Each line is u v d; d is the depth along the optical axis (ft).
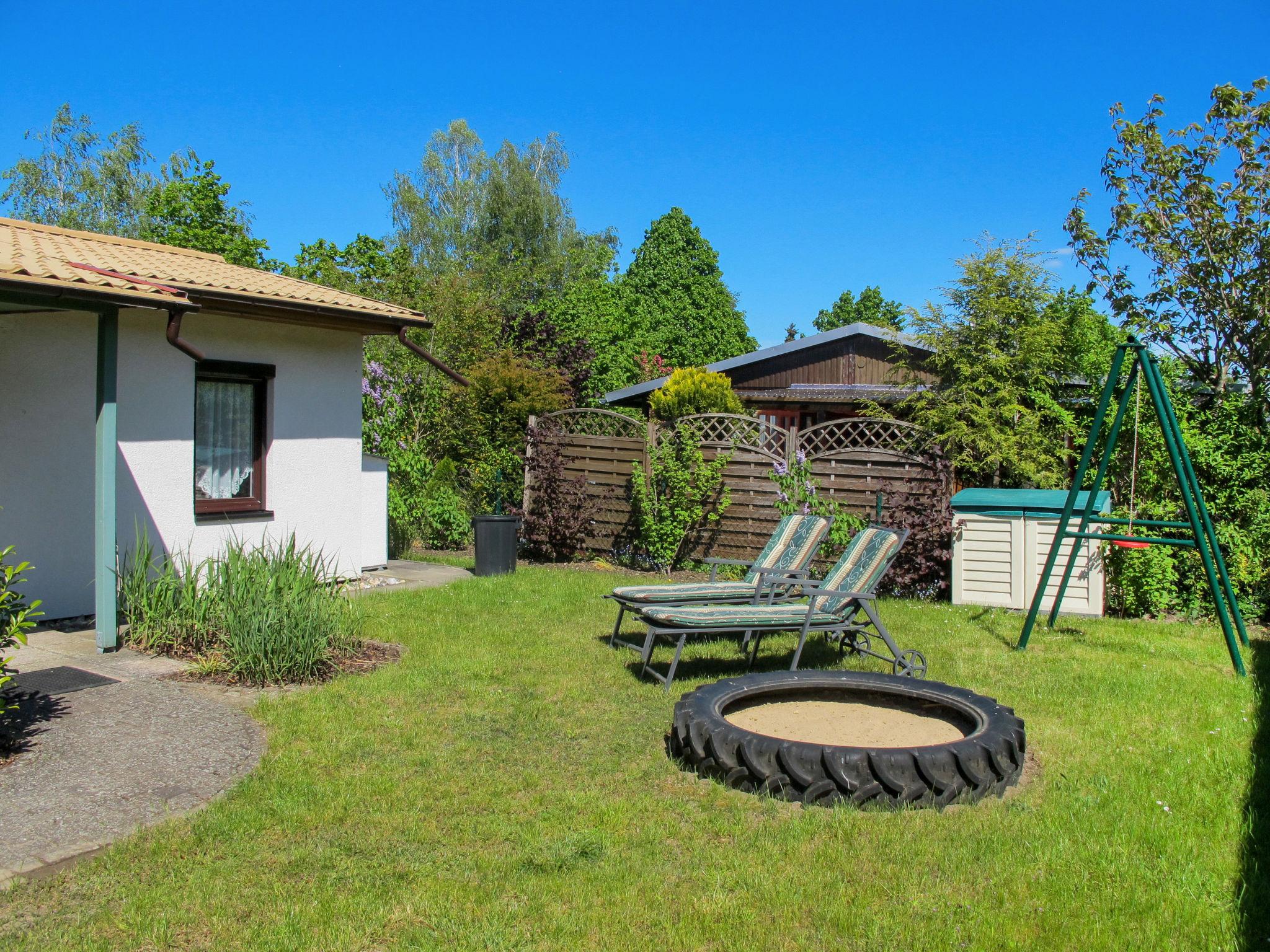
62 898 10.60
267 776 14.26
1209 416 30.96
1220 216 33.73
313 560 25.34
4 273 18.69
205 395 28.66
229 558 23.17
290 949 9.68
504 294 120.47
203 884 10.92
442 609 27.66
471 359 68.39
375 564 35.22
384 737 16.24
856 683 18.24
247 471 29.96
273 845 12.03
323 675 20.13
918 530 31.96
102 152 101.71
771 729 16.57
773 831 12.75
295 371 30.78
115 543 21.94
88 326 24.89
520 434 52.08
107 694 18.33
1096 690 20.29
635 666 21.48
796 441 35.65
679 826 12.89
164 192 101.14
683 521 36.96
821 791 13.60
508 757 15.40
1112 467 30.71
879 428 34.37
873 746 15.76
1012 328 38.88
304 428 31.19
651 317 151.33
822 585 22.02
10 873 11.02
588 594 30.76
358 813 13.04
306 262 101.55
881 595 32.68
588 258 142.92
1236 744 16.79
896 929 10.28
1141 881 11.45
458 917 10.37
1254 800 14.06
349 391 32.81
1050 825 13.02
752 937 10.12
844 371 66.13
